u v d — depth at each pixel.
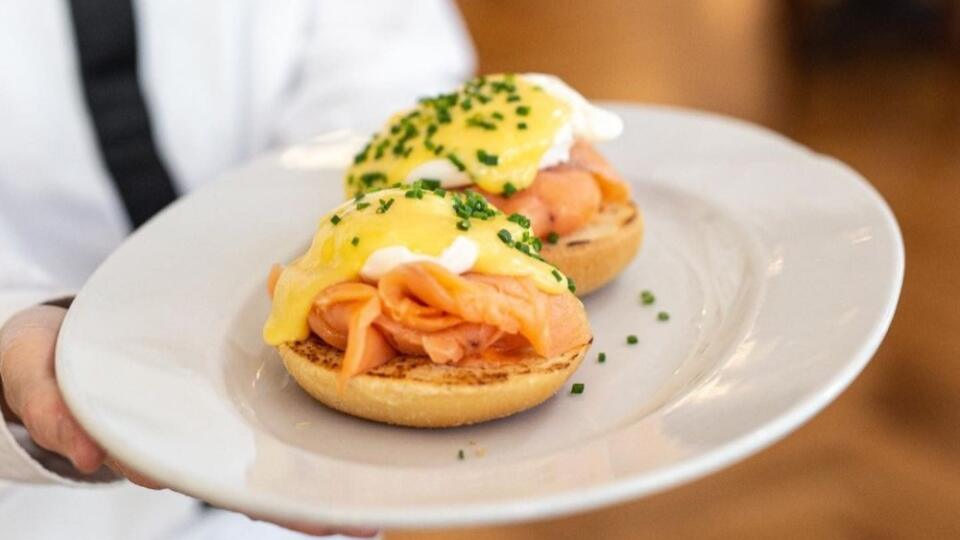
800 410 0.43
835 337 0.47
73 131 0.63
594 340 0.54
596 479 0.42
